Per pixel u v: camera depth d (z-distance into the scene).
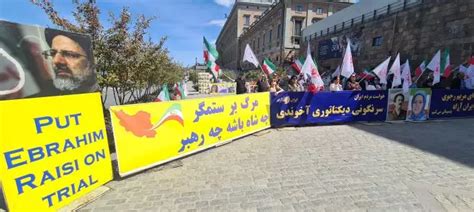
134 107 4.20
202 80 26.11
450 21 13.14
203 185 3.82
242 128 6.54
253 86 12.80
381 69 8.62
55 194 3.14
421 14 15.20
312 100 7.77
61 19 5.07
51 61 3.27
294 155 5.11
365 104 8.20
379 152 5.27
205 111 5.48
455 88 9.41
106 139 3.90
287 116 7.67
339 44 25.02
